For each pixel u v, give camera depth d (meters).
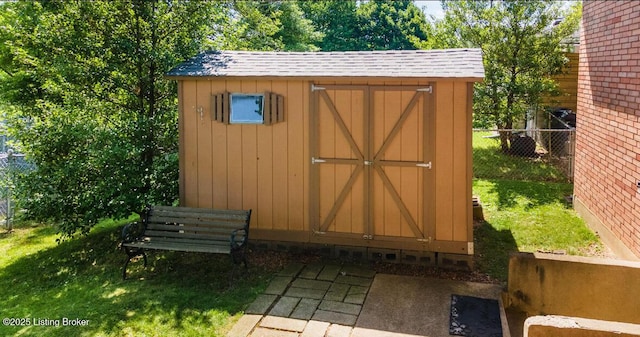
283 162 7.63
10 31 10.30
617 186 7.43
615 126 7.58
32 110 9.34
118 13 8.95
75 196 8.12
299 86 7.43
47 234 9.55
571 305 5.62
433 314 5.68
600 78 8.37
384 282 6.62
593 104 8.76
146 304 6.09
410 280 6.68
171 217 7.45
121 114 9.21
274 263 7.36
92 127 8.41
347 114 7.26
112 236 8.90
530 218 9.36
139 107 9.30
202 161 7.98
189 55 9.36
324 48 36.81
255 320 5.60
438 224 7.07
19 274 7.51
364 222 7.37
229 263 7.38
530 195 10.90
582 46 9.52
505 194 11.02
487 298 6.07
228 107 7.74
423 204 7.09
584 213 9.19
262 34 15.65
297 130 7.51
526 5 13.77
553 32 13.87
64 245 8.72
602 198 8.16
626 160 7.07
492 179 12.41
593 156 8.69
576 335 3.76
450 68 6.93
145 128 8.58
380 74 6.95
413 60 7.38
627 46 7.17
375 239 7.34
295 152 7.56
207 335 5.31
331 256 7.58
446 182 6.98
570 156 12.15
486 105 14.36
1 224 9.98
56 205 8.04
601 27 8.38
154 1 9.11
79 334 5.39
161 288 6.61
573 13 13.45
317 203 7.53
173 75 7.71
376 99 7.12
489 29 14.05
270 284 6.61
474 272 6.96
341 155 7.36
